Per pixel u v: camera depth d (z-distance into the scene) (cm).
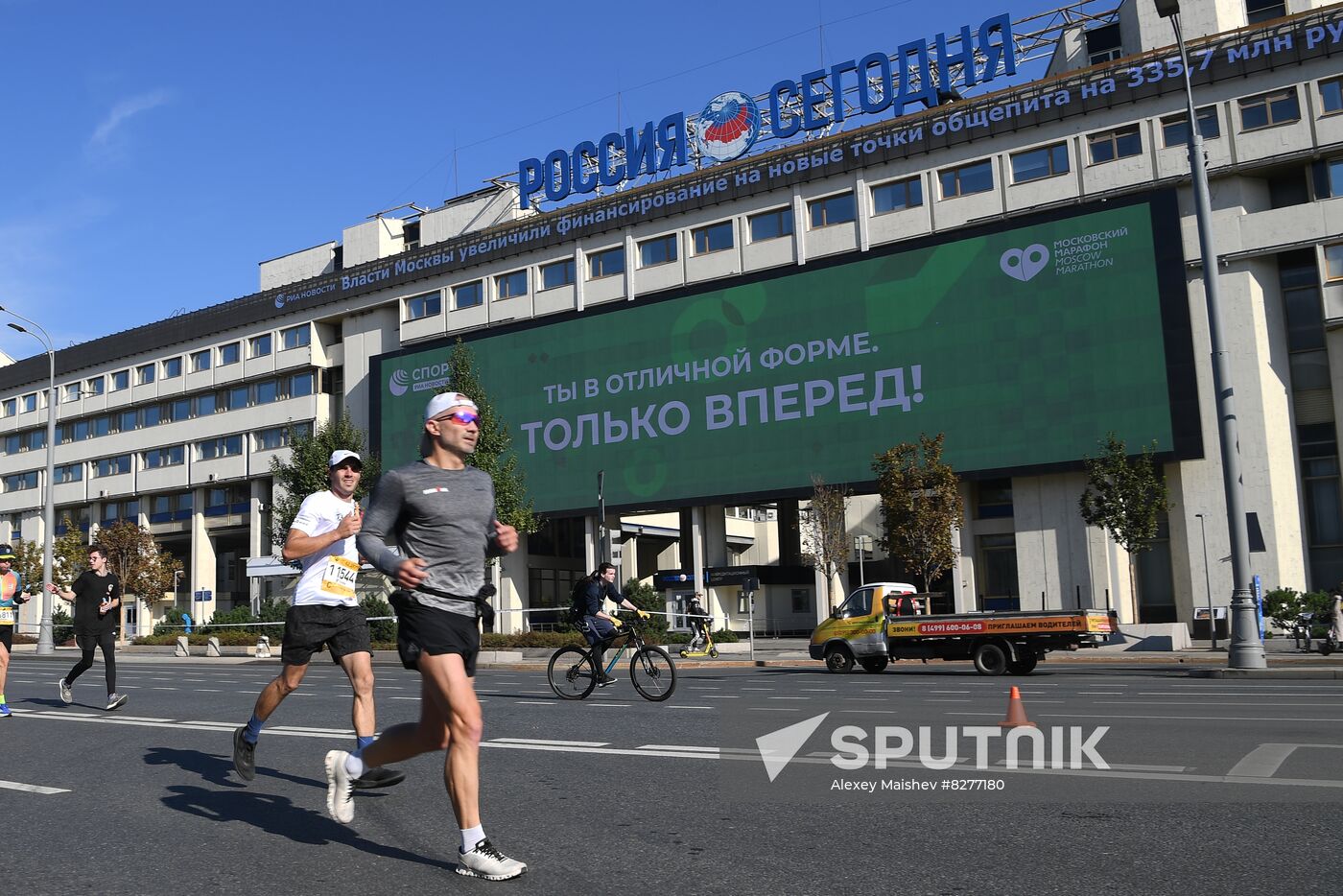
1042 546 4084
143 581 6006
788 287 4688
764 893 438
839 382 4519
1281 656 2595
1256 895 424
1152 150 4034
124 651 4634
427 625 467
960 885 444
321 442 4391
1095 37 4641
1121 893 429
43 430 7975
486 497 489
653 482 4953
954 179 4450
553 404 5284
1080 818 566
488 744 908
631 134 5325
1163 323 3894
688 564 5034
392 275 6016
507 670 2748
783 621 5712
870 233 4597
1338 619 2536
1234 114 3903
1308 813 570
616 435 5084
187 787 722
